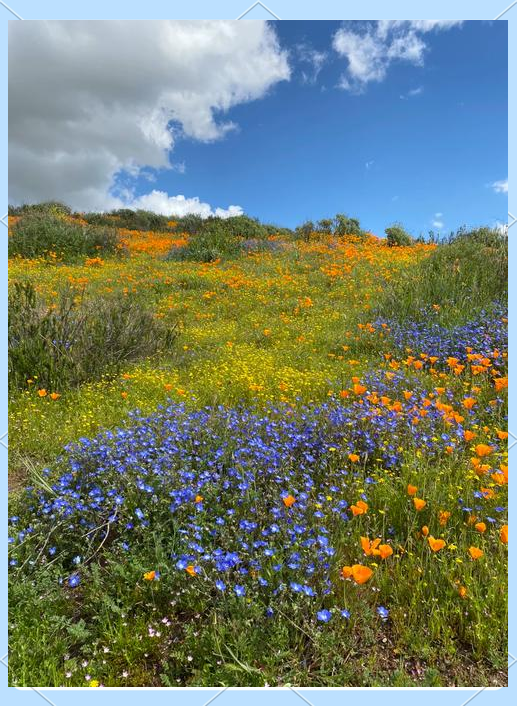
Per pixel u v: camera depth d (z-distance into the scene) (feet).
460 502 9.56
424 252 40.98
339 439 12.28
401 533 9.08
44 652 6.92
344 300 30.42
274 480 10.32
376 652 6.89
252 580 7.62
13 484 11.09
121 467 10.03
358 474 10.75
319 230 64.85
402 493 9.93
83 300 24.84
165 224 87.35
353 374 18.26
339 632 6.97
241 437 11.98
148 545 8.58
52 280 35.32
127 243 56.54
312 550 8.09
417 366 15.90
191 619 7.29
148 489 9.39
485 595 7.70
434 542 6.96
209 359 20.72
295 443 11.73
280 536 8.55
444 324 22.45
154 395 16.60
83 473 10.43
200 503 8.93
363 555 8.14
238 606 7.05
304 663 6.63
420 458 11.28
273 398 16.03
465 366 17.88
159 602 7.67
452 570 7.91
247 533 8.65
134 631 7.20
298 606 7.08
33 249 46.68
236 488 10.01
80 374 17.97
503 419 13.87
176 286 35.06
